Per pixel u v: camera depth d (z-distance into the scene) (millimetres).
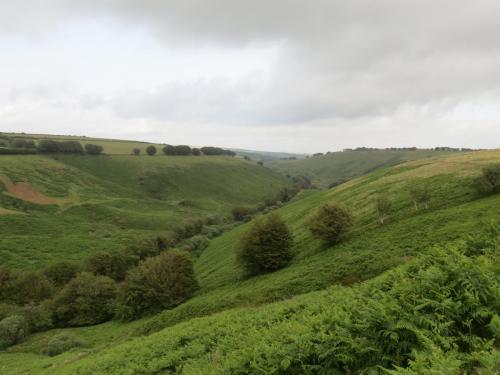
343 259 37875
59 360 30188
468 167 57031
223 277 55688
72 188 138000
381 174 81688
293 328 9398
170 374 14086
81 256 87000
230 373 8531
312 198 97312
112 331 45969
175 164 196125
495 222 12508
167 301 50125
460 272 8047
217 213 146500
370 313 7594
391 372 5387
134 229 114375
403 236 37500
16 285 61719
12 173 129625
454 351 5836
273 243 49094
